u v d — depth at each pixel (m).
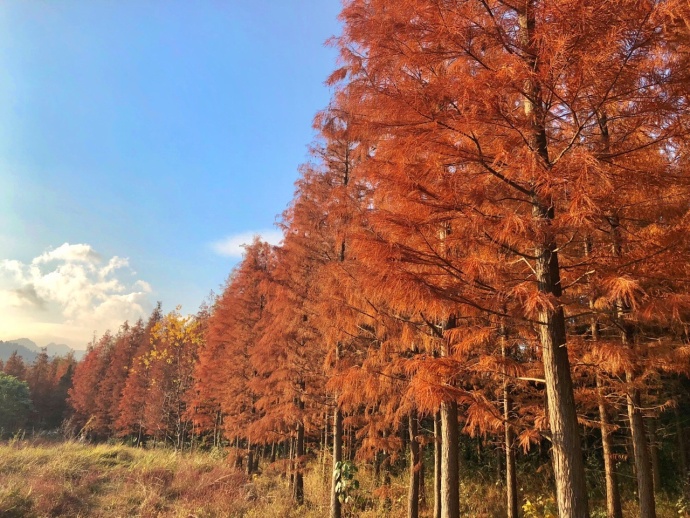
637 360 6.33
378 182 4.70
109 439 36.44
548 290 4.21
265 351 13.73
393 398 7.39
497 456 14.32
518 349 7.97
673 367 6.49
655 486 12.54
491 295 4.38
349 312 7.33
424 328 6.42
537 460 15.21
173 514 12.46
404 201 4.32
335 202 9.53
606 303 6.04
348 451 15.93
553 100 3.67
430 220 4.14
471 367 4.96
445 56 4.34
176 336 36.44
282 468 13.16
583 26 3.15
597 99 3.53
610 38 3.12
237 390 19.31
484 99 3.62
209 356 22.92
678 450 13.41
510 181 4.12
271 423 13.73
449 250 4.45
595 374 7.60
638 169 3.78
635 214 4.71
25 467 15.33
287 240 11.70
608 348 5.23
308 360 11.76
